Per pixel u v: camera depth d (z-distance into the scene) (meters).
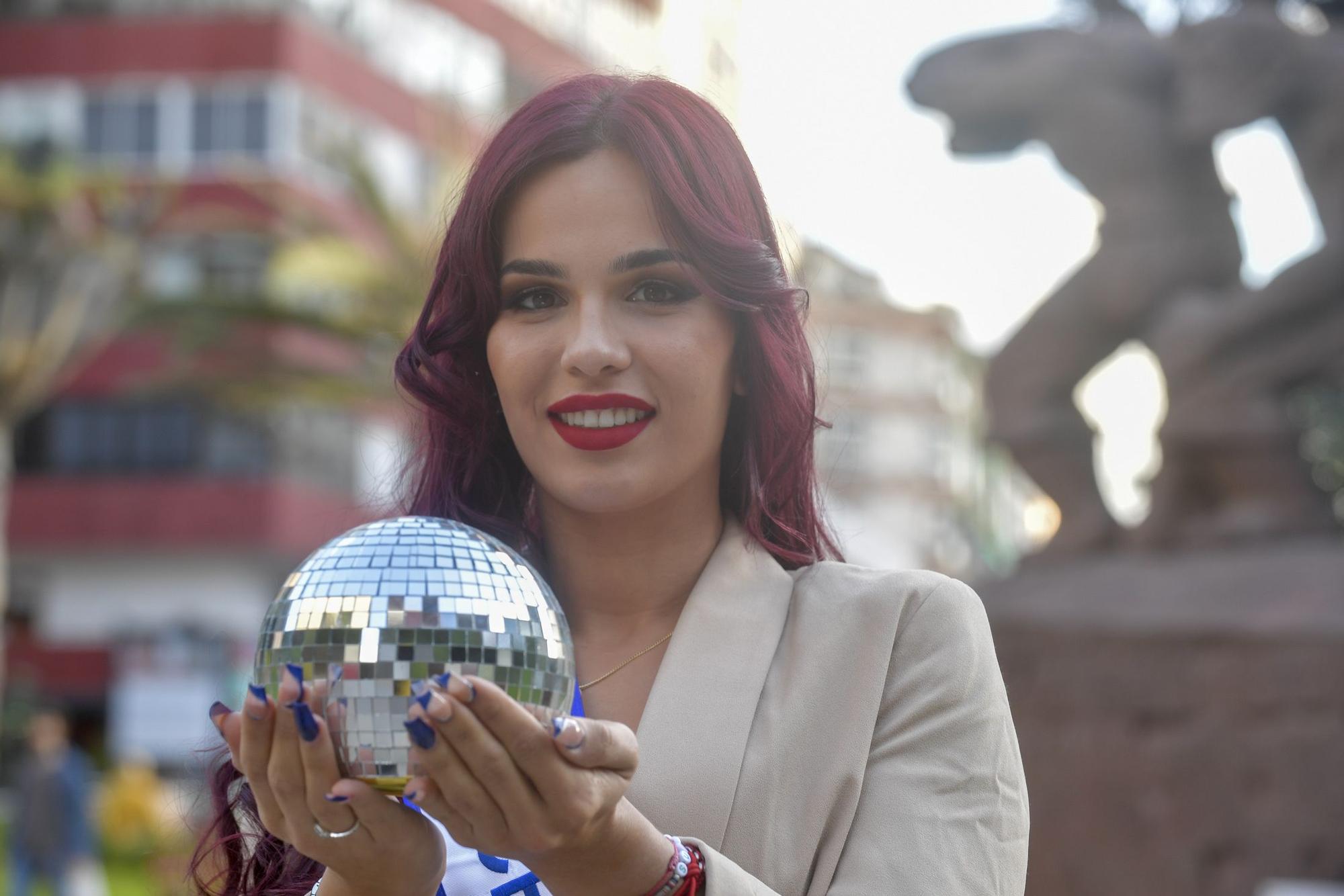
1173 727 6.24
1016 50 7.55
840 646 1.50
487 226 1.57
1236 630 6.10
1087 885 6.35
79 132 25.95
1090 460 7.31
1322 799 5.86
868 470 41.38
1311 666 5.93
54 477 26.47
